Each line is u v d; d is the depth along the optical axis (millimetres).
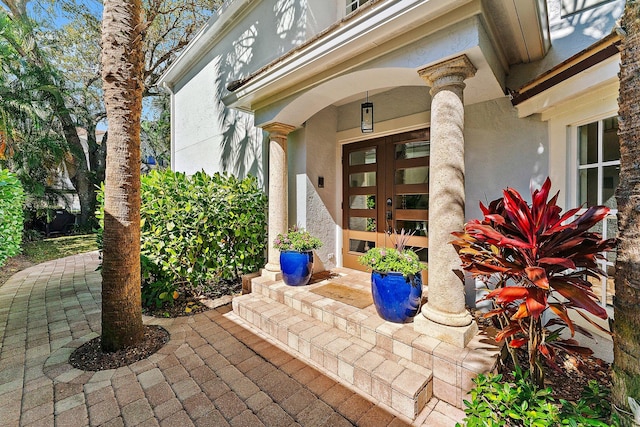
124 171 3279
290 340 3453
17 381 2795
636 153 1496
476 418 1844
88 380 2812
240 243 5395
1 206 6449
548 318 3449
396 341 2879
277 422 2311
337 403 2527
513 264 2252
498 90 3553
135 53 3295
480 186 3941
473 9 2473
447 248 2805
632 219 1516
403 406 2389
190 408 2451
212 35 7914
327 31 3188
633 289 1504
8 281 6391
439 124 2826
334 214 5801
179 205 4789
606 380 2541
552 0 3553
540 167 3502
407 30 2855
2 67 9430
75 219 14141
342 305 3762
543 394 1936
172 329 3945
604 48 2383
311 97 4094
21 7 10320
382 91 5004
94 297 5320
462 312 2828
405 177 4973
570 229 2172
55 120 11586
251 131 6660
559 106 3254
